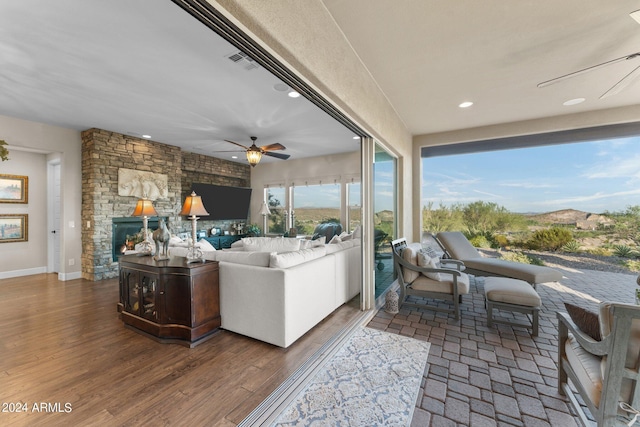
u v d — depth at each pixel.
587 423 1.33
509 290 2.57
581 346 1.43
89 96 3.16
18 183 4.76
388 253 3.79
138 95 3.14
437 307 3.23
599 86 2.94
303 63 1.51
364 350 2.23
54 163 4.95
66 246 4.40
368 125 2.63
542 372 1.92
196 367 1.95
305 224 7.03
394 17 1.89
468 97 3.23
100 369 1.92
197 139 5.05
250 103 3.39
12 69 2.55
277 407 1.54
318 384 1.78
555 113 3.78
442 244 4.22
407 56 2.37
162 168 5.32
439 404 1.59
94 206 4.36
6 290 3.88
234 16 1.10
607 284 4.02
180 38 2.12
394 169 4.16
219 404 1.57
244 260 2.50
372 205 3.06
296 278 2.32
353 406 1.58
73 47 2.22
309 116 3.86
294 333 2.30
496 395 1.67
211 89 3.00
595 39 2.14
